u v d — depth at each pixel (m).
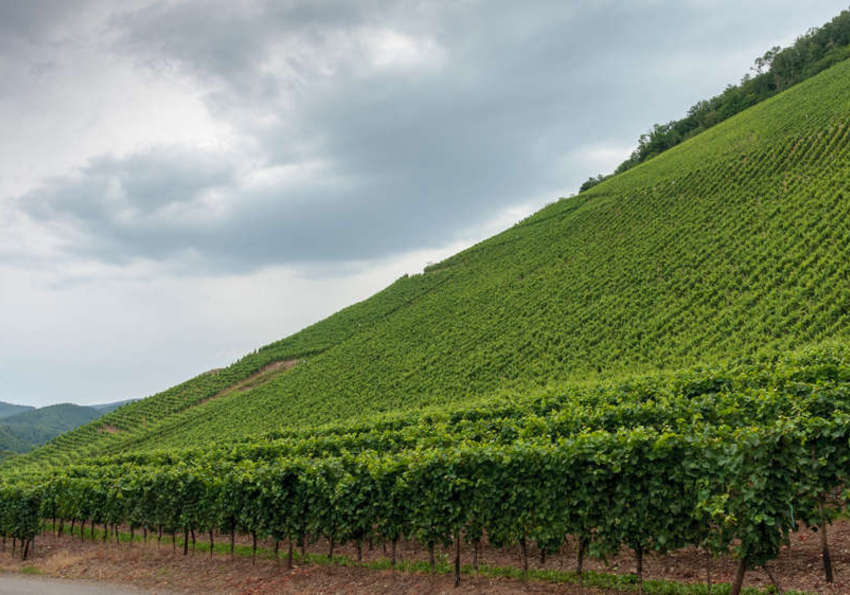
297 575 15.05
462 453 13.68
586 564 13.59
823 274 38.81
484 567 14.03
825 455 10.27
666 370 32.81
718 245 52.06
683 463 10.78
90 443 66.81
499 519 13.05
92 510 22.94
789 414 15.58
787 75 142.75
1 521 21.61
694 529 10.84
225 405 66.31
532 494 12.62
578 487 11.92
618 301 51.62
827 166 54.72
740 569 10.09
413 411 36.47
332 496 15.34
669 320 44.31
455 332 62.47
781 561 11.83
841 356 22.77
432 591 12.71
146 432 64.19
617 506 11.40
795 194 53.00
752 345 34.97
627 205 76.25
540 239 82.88
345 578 14.36
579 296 56.97
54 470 34.75
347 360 66.94
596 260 63.97
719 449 10.69
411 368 57.03
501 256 84.69
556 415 20.55
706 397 19.75
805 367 20.89
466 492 13.40
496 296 68.19
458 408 33.09
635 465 11.36
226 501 17.48
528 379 44.97
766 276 43.03
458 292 76.50
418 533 14.09
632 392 26.00
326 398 56.72
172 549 19.91
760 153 66.94
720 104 162.00
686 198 67.62
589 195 99.06
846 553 11.63
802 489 10.00
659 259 55.81
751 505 9.95
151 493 20.00
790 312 37.22
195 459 33.06
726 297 43.50
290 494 16.27
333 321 89.00
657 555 11.96
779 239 46.78
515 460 12.91
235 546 20.16
